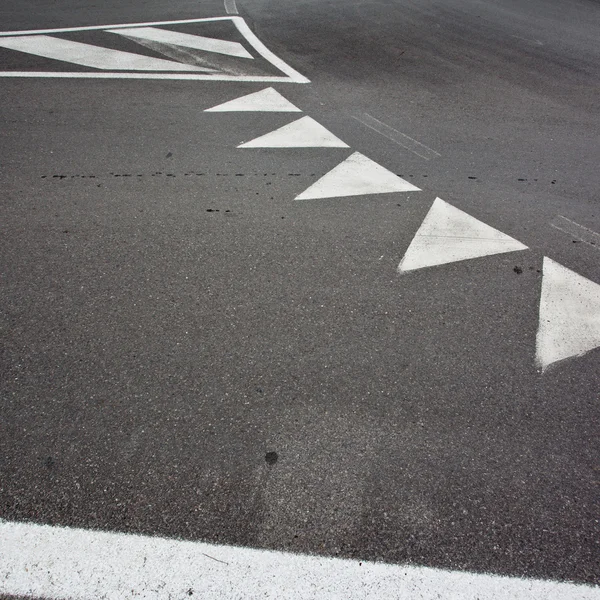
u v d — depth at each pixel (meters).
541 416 2.76
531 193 4.77
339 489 2.40
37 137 5.28
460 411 2.77
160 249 3.83
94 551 2.16
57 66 7.07
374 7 10.19
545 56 8.28
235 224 4.14
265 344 3.10
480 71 7.59
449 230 4.19
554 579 2.12
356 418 2.71
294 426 2.65
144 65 7.28
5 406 2.69
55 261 3.67
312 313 3.33
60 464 2.46
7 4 9.63
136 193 4.47
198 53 7.80
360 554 2.18
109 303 3.34
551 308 3.46
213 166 4.94
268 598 2.05
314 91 6.70
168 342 3.09
